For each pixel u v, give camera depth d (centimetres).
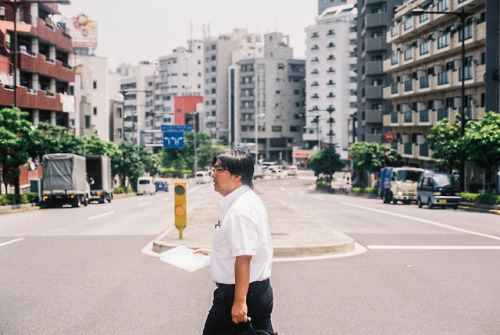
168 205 3234
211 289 818
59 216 2259
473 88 4131
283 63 12912
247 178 363
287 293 789
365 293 784
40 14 4872
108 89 9100
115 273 941
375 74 7019
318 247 1134
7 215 2364
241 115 13112
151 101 15675
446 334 594
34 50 4584
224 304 353
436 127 3606
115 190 5353
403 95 5409
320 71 12081
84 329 620
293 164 12900
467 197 2852
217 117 14050
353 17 12056
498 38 3391
